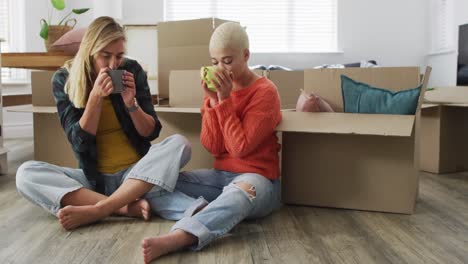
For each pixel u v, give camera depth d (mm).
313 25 4887
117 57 1646
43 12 4422
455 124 2703
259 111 1608
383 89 1816
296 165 1891
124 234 1510
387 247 1406
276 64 4797
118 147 1757
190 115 2221
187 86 2275
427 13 4730
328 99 1940
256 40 4906
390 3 4750
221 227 1413
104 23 1637
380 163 1785
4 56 3029
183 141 1696
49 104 2639
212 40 1611
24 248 1384
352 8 4766
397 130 1608
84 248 1383
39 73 2635
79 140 1646
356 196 1822
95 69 1675
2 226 1599
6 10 4309
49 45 3178
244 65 1648
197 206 1539
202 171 1768
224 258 1312
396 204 1779
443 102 2680
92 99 1600
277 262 1283
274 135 1738
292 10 4879
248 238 1485
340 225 1631
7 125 4312
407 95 1760
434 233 1541
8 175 2553
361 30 4777
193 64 2492
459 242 1452
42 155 2604
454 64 4117
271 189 1630
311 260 1300
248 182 1549
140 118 1703
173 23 2512
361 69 1885
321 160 1855
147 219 1641
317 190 1869
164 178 1624
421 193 2152
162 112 2260
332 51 4781
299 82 2705
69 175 1699
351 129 1649
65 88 1719
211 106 1701
